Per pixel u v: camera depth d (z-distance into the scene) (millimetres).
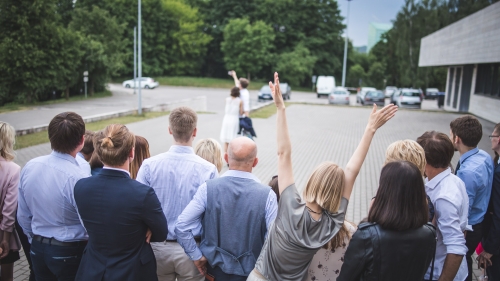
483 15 20656
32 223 2990
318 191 2305
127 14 62250
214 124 17359
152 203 2613
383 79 74312
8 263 3654
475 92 25906
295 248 2256
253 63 67250
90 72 36750
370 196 7855
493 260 3424
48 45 29672
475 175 3201
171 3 65875
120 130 2645
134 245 2613
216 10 73125
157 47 65188
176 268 3133
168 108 24703
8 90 28531
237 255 2744
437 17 51844
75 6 56906
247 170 2850
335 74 75438
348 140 14758
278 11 70188
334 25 72000
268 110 24484
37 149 11531
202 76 76312
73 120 2980
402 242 2119
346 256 2219
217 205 2758
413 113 25578
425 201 2195
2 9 27734
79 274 2664
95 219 2559
